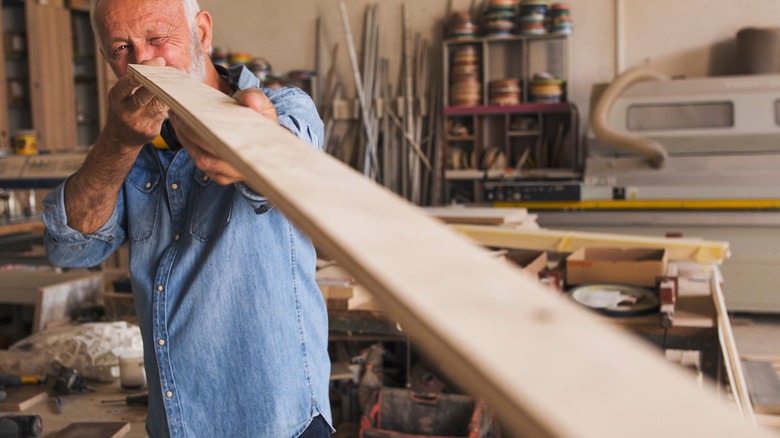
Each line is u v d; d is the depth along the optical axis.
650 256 3.06
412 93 6.68
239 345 1.26
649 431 0.27
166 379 1.28
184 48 1.23
